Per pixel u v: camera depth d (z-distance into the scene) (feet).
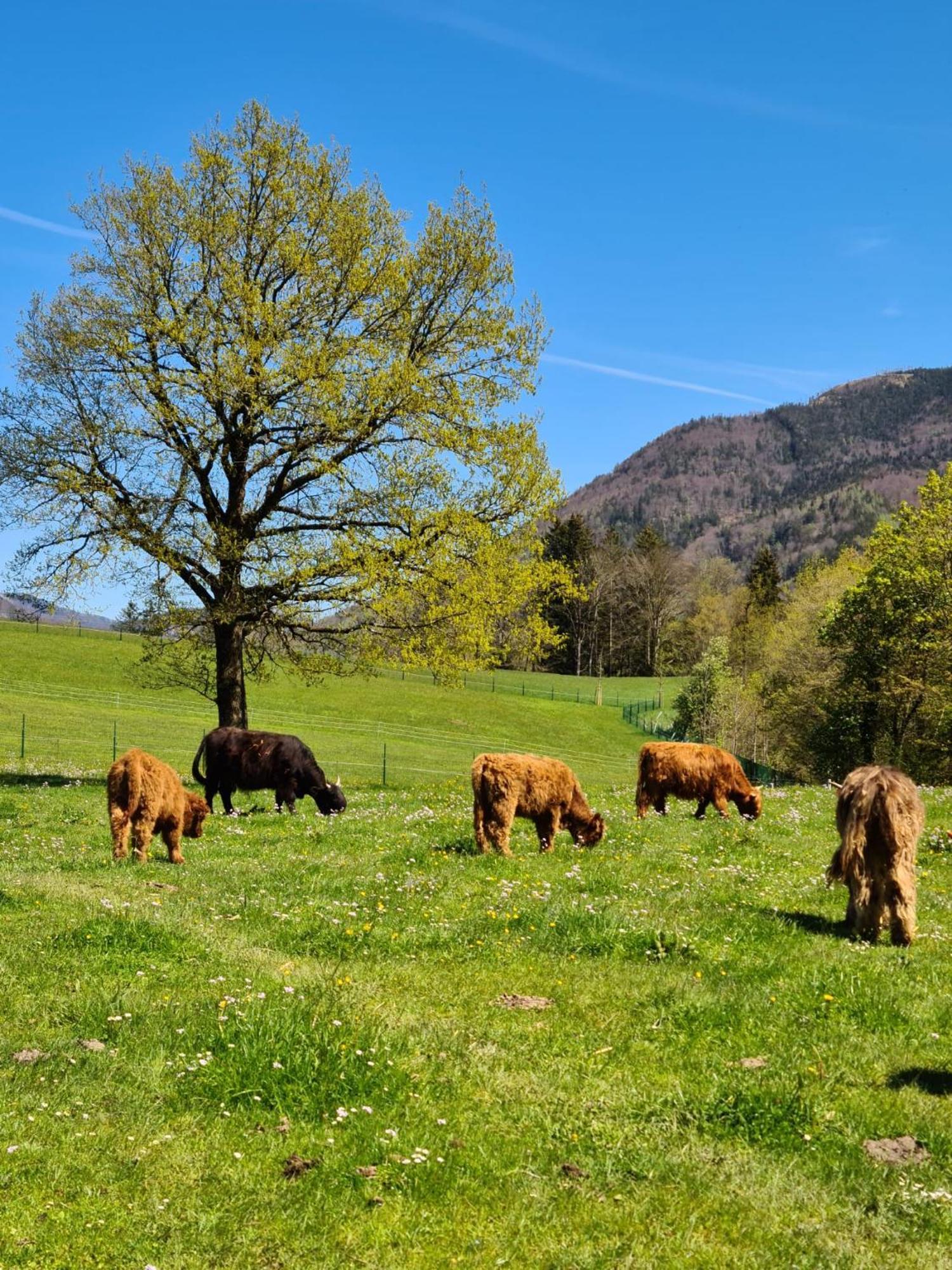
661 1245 17.67
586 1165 20.42
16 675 224.53
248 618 98.07
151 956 31.50
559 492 100.37
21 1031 25.48
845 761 196.03
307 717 226.99
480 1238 17.89
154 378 90.84
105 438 90.99
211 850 54.90
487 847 49.67
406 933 35.88
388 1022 27.02
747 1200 19.12
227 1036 24.86
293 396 92.02
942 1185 19.42
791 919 37.35
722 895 41.04
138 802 49.93
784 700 234.79
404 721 240.94
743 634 391.04
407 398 93.20
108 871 45.80
